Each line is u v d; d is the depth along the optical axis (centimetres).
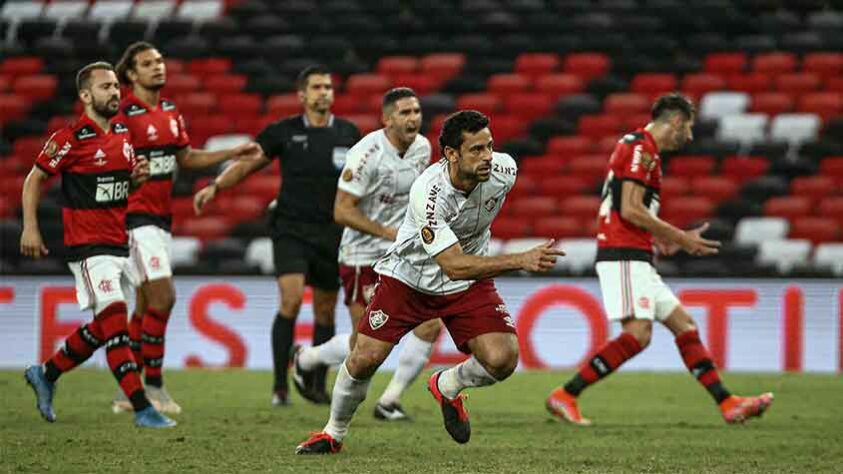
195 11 7988
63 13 8069
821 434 2923
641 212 3108
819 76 7250
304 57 7625
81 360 3008
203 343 5003
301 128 3581
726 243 5975
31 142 6950
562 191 6444
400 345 4994
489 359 2352
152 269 3294
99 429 2858
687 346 3206
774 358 4844
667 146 3191
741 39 7544
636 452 2558
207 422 3044
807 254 5888
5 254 6031
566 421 3162
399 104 3155
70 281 5028
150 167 3306
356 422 3114
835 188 6419
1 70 7581
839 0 7769
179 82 7412
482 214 2319
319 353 3322
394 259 2405
